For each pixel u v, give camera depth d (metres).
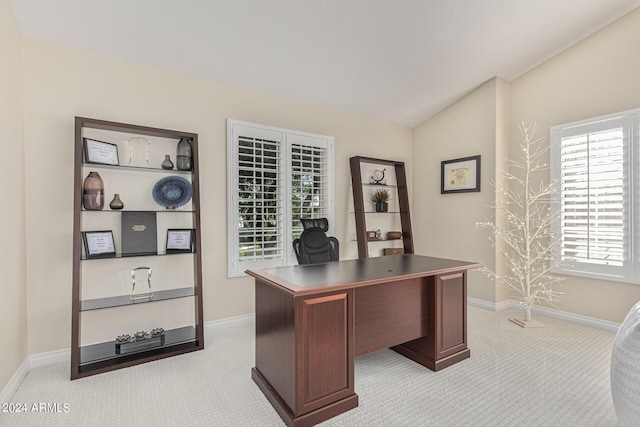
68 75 2.59
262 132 3.55
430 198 4.65
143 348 2.68
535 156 3.73
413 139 4.91
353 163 4.16
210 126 3.25
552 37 3.23
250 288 3.48
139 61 2.87
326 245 3.14
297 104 3.83
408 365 2.55
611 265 3.18
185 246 2.97
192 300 3.18
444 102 4.27
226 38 2.68
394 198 4.76
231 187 3.34
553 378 2.32
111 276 2.78
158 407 1.98
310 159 3.93
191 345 2.80
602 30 3.23
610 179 3.17
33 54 2.47
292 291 1.75
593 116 3.29
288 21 2.55
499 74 3.79
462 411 1.95
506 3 2.65
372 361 2.62
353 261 2.78
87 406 1.99
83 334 2.70
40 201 2.49
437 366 2.45
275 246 3.64
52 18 2.32
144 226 2.86
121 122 2.79
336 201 4.15
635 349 1.45
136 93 2.88
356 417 1.90
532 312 3.81
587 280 3.38
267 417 1.90
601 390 2.16
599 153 3.24
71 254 2.61
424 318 2.54
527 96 3.81
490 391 2.16
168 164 2.88
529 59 3.56
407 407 2.00
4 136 2.09
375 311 2.31
